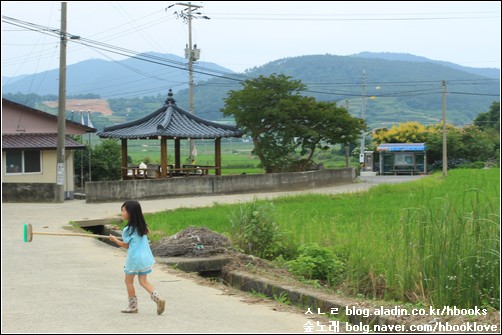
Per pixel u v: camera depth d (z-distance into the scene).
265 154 40.22
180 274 11.04
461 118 155.88
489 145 69.19
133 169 33.75
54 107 140.62
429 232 9.26
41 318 7.83
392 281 9.52
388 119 142.25
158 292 9.52
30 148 29.91
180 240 13.02
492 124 81.38
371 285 10.15
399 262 9.66
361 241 11.75
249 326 7.40
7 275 10.91
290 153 41.50
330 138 40.09
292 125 38.94
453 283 8.59
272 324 7.53
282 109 38.38
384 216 18.27
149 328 7.30
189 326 7.39
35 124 32.31
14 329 7.30
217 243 12.94
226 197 30.83
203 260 11.98
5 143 29.61
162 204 26.86
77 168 40.88
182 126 33.59
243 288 10.82
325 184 39.19
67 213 22.77
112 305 8.56
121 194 28.47
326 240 13.73
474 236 8.88
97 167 41.56
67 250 14.01
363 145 62.75
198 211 22.91
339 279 10.90
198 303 8.74
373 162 67.38
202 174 35.84
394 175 63.22
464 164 66.88
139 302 8.80
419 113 151.62
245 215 13.81
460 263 8.66
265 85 39.69
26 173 30.56
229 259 12.16
